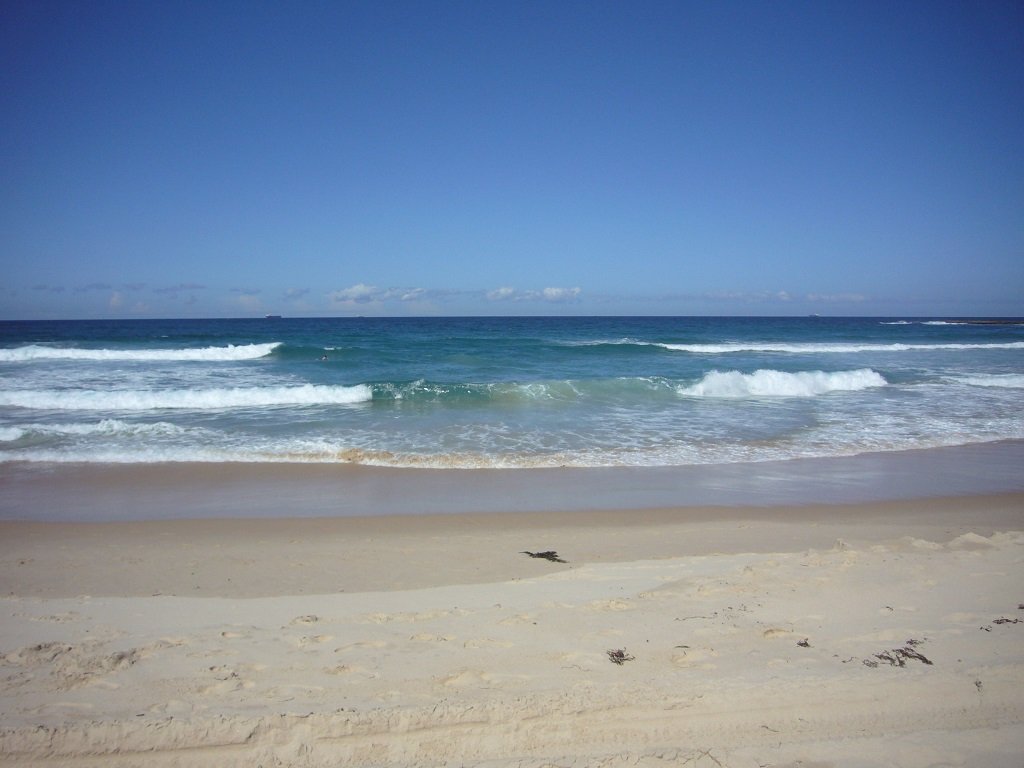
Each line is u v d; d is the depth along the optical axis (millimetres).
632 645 4117
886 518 8352
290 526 7969
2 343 33719
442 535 7625
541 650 4062
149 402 16250
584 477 10406
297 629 4488
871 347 35406
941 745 3131
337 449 11961
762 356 30219
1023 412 16062
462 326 71250
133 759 3037
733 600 4898
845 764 2998
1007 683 3607
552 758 3043
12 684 3605
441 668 3811
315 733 3174
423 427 13992
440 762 3037
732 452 12078
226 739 3139
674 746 3123
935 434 13641
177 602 5270
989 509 8781
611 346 32656
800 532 7727
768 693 3500
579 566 6504
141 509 8688
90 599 5363
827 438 13234
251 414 15359
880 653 3947
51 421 14242
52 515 8398
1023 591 4992
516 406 16656
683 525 8047
